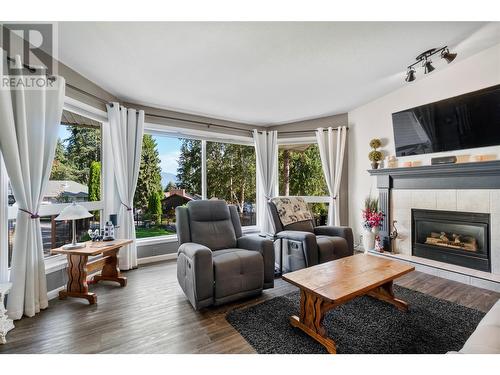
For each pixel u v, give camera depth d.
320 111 4.04
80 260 2.30
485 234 2.67
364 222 3.65
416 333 1.71
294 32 2.02
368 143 3.86
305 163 4.53
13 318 1.88
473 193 2.74
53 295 2.34
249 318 1.94
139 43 2.06
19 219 1.94
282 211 3.26
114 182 3.17
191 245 2.22
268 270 2.44
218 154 4.35
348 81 3.04
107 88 2.96
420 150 3.20
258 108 3.75
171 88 2.97
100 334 1.73
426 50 2.48
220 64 2.45
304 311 1.75
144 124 3.48
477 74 2.70
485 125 2.63
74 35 1.94
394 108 3.49
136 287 2.59
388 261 2.18
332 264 2.10
